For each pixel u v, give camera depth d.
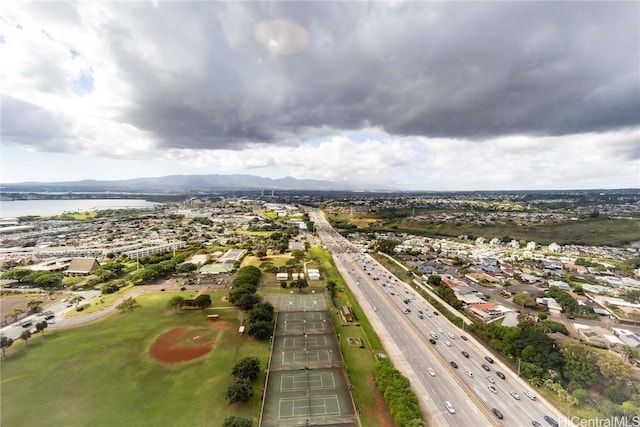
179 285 161.50
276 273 185.25
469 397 78.38
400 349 101.38
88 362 89.81
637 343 103.88
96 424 67.50
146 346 98.94
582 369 79.06
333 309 133.00
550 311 136.38
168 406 73.19
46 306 133.75
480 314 127.88
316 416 71.62
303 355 95.75
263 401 75.69
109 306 131.38
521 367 88.00
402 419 66.00
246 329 110.31
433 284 168.12
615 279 180.88
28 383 80.62
